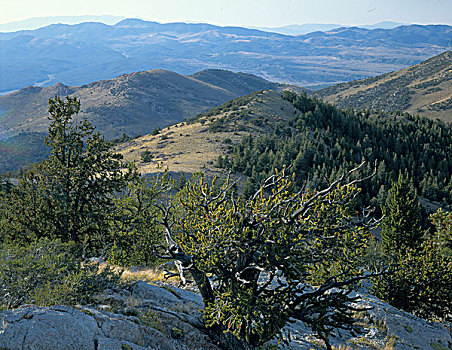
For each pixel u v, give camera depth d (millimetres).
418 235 34594
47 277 11219
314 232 11695
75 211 20781
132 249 21812
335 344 16328
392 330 18750
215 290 11742
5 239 19031
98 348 8805
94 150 21078
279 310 11203
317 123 161375
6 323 8445
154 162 106188
